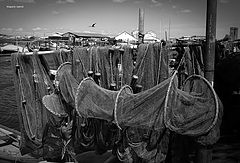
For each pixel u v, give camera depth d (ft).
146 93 16.49
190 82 17.71
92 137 21.33
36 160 28.30
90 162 26.66
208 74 16.44
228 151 22.79
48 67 26.99
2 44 100.22
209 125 14.98
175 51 21.36
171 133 17.07
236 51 31.24
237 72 27.43
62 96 22.21
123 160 18.89
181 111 15.37
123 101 17.19
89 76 21.76
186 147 18.43
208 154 16.52
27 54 25.70
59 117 22.70
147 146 17.21
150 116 15.90
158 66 18.71
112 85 20.70
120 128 17.29
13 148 32.35
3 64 88.69
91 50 21.81
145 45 19.17
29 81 26.00
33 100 25.85
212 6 15.80
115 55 20.93
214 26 15.98
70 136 22.66
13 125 42.91
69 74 21.72
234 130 26.43
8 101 55.83
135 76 19.45
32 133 25.45
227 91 28.76
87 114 19.04
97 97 18.78
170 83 15.11
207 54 16.29
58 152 24.88
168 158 17.95
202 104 15.56
